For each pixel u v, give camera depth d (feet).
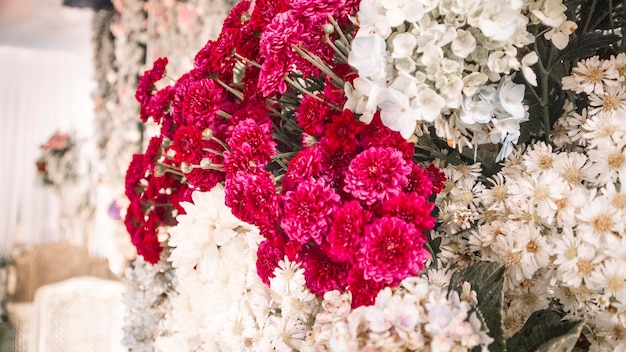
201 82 2.68
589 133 2.36
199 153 2.67
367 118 2.36
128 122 8.03
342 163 2.39
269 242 2.58
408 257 2.19
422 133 2.48
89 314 8.96
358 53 2.25
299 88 2.50
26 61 15.61
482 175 2.60
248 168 2.46
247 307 2.73
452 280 2.37
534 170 2.44
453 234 2.60
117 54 8.05
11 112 15.57
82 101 15.83
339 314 2.20
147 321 3.44
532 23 2.44
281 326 2.56
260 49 2.47
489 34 2.26
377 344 2.06
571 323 2.20
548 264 2.38
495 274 2.30
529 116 2.60
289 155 2.65
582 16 2.64
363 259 2.21
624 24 2.56
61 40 15.56
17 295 11.52
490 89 2.39
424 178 2.38
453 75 2.30
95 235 14.07
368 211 2.28
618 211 2.23
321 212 2.28
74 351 8.86
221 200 2.78
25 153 15.64
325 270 2.38
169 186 3.09
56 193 15.34
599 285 2.24
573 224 2.32
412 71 2.28
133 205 3.22
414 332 2.08
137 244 3.19
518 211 2.42
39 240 15.46
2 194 15.35
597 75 2.42
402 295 2.23
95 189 15.03
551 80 2.64
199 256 2.81
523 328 2.38
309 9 2.38
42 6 14.75
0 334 10.48
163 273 3.44
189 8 6.19
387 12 2.27
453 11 2.27
